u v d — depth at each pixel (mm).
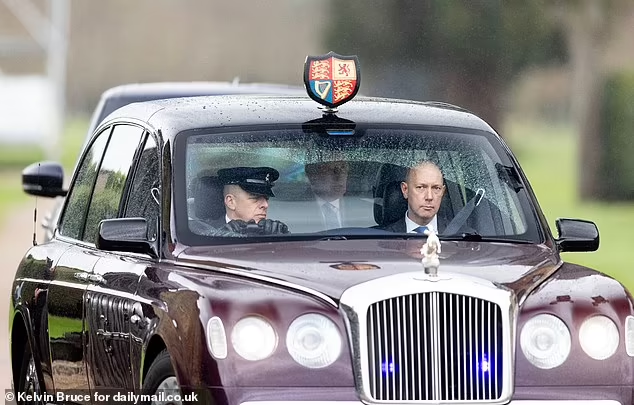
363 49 185375
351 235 32188
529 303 29172
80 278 34719
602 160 166375
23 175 44156
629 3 172375
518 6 175625
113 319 32281
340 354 28391
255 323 28422
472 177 34094
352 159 33344
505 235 33312
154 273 31250
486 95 181625
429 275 28688
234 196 32344
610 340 29344
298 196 32625
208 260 30562
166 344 29312
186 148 32938
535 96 189250
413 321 28547
